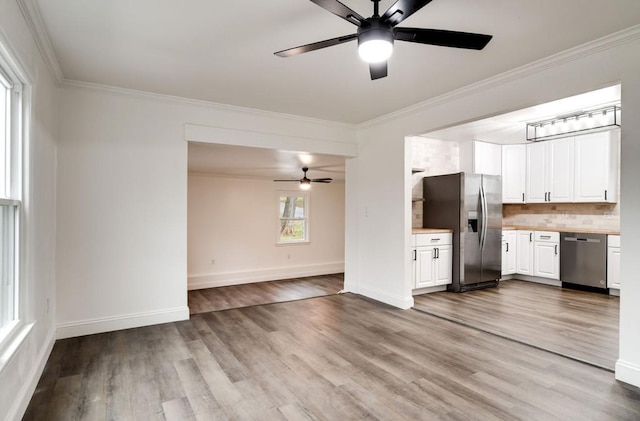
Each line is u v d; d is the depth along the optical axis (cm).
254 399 215
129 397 216
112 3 195
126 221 340
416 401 212
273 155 474
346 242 507
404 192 411
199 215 680
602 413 199
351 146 476
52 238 295
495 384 233
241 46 248
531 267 564
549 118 438
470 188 506
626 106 231
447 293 492
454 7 199
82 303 321
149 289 351
